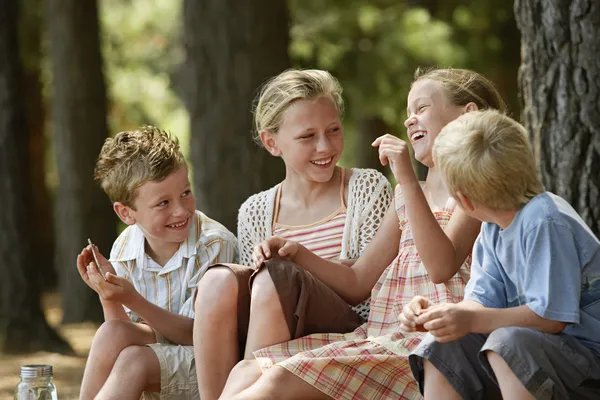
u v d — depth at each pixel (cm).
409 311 370
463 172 367
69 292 1408
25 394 443
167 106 2128
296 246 459
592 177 514
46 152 2094
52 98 1397
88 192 1380
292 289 425
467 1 1527
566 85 519
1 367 1088
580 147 516
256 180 948
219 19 952
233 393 404
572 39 516
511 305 384
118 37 2109
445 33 1402
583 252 362
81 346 1228
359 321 471
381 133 1611
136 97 2102
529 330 354
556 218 361
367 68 1370
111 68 2094
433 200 460
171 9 2103
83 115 1369
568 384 355
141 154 486
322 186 507
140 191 484
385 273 464
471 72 471
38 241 1984
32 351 1188
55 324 1451
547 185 529
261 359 409
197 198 969
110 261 512
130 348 456
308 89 487
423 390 387
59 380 994
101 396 448
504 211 371
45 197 1989
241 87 950
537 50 530
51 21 1374
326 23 1402
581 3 511
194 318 471
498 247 382
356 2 1433
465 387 371
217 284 432
